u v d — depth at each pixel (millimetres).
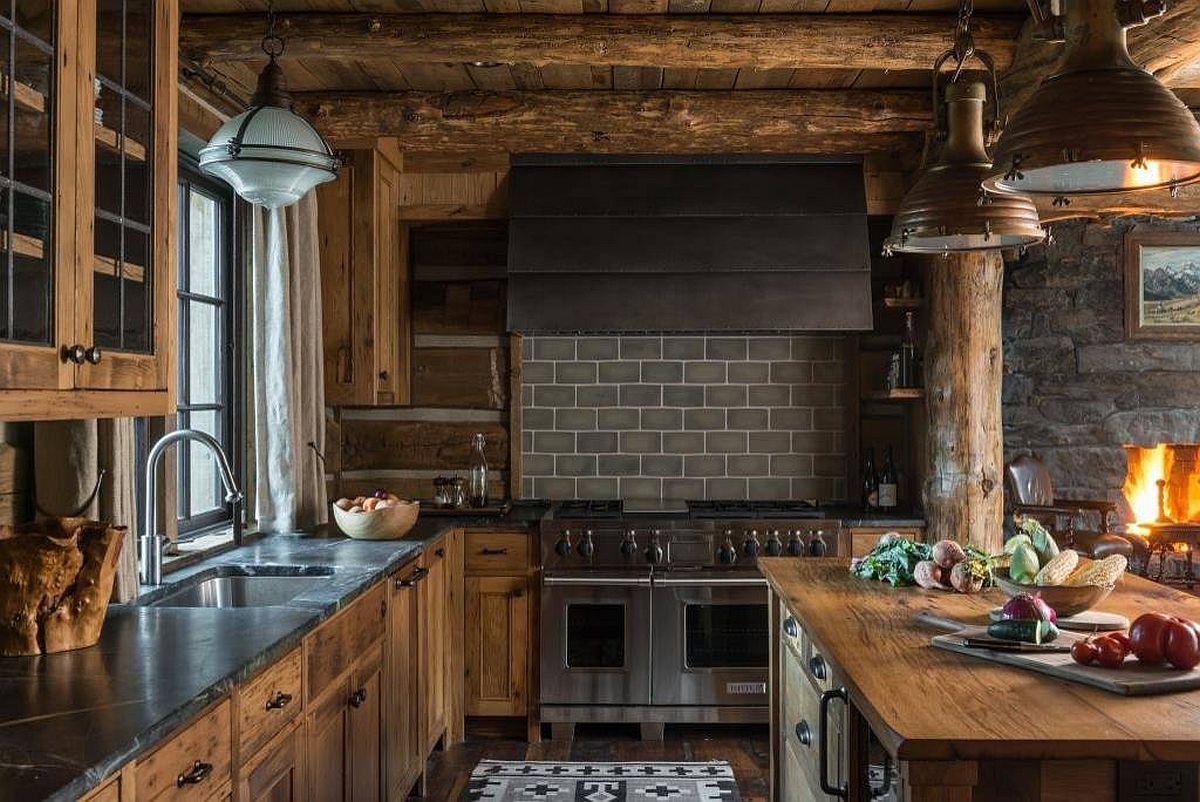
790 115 4523
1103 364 5586
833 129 4523
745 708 4785
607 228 4887
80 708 1756
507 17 3674
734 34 3676
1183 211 5148
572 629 4801
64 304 1834
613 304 4812
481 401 5387
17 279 1693
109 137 2021
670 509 4977
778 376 5383
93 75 1937
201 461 4016
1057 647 2221
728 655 4789
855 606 2787
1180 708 1854
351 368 4641
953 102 2596
